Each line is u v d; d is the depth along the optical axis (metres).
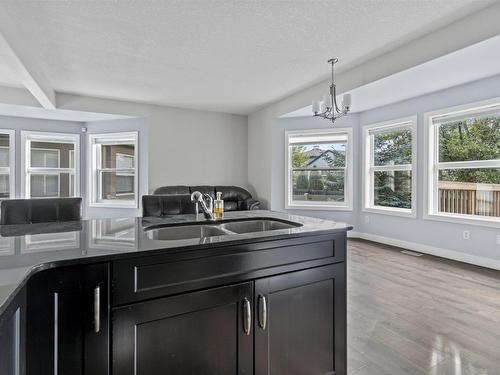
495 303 2.66
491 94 3.55
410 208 4.74
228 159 6.32
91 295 1.04
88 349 1.04
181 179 5.85
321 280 1.55
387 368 1.77
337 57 3.49
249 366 1.34
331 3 2.43
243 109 6.00
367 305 2.63
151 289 1.14
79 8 2.46
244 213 2.33
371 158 5.33
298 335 1.48
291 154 5.84
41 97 4.08
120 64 3.63
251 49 3.25
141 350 1.12
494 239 3.64
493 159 3.73
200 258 1.23
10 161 5.29
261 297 1.37
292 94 4.97
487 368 1.77
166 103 5.48
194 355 1.22
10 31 2.61
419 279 3.27
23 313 0.92
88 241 1.29
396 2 2.43
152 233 1.70
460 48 2.72
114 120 5.73
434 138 4.32
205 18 2.63
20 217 1.97
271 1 2.39
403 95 4.28
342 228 1.62
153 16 2.59
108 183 5.90
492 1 2.44
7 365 0.79
